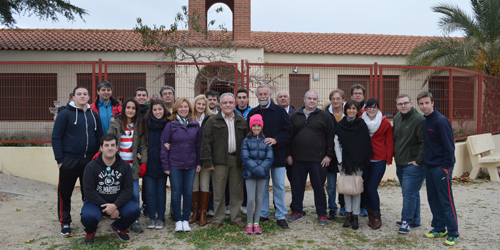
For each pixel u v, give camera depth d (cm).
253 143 466
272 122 489
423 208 592
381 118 479
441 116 426
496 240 440
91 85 769
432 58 1219
